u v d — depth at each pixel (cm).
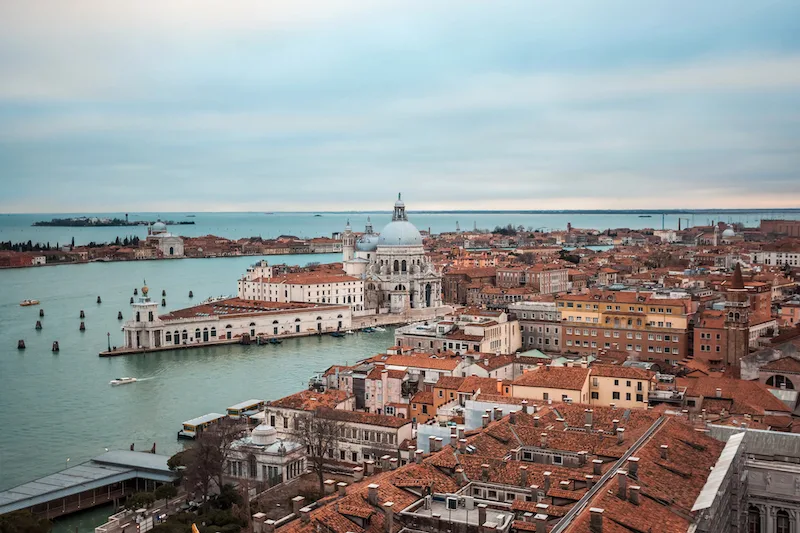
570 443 11875
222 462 16662
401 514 9050
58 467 19525
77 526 15875
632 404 18162
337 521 8781
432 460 11156
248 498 15625
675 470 10162
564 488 9856
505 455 11625
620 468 10162
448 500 9419
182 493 17062
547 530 8412
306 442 17950
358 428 18388
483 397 16250
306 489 16425
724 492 10088
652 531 8388
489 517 9062
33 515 14475
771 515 11531
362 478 11250
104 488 17600
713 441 11800
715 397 17638
